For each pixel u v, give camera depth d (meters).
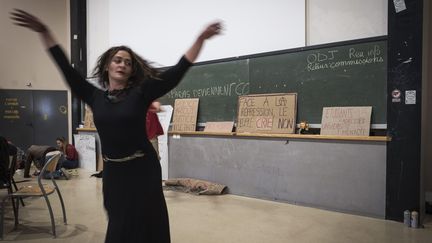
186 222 3.50
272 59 4.49
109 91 1.61
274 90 4.49
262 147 4.48
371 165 3.66
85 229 3.30
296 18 4.40
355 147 3.75
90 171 6.67
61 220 3.57
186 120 5.37
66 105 7.98
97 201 4.34
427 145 3.95
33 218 3.63
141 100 1.55
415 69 3.35
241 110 4.75
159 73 1.59
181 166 5.39
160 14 6.00
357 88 3.84
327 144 3.94
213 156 4.99
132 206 1.57
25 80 7.66
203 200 4.43
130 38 6.50
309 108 4.19
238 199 4.48
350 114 3.85
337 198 3.88
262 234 3.15
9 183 3.47
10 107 7.52
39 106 7.77
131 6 6.45
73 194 4.72
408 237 3.06
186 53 1.52
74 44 7.33
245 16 4.89
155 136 4.39
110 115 1.52
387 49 3.56
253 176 4.57
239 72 4.83
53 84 7.89
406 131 3.42
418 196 3.39
